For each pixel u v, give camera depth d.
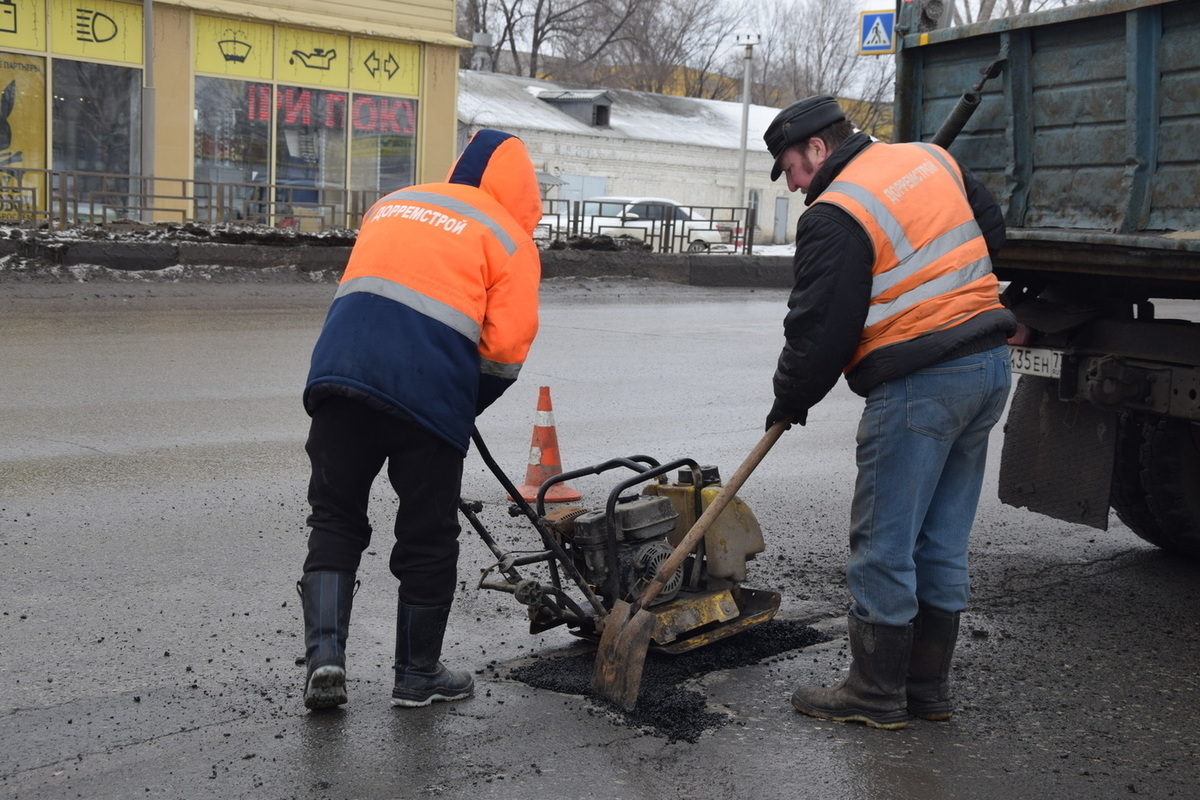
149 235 16.47
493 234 3.46
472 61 46.03
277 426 7.52
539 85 43.06
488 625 4.35
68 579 4.57
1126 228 4.22
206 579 4.66
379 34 23.34
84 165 20.73
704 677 3.89
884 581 3.48
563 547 3.96
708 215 42.25
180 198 18.58
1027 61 4.58
